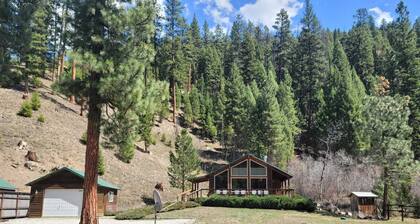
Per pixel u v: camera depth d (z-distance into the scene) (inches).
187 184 1704.0
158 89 681.0
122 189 1585.9
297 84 3075.8
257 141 2245.3
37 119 1756.9
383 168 1291.8
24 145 1510.8
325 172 1775.3
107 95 638.5
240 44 3941.9
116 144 668.7
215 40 4554.6
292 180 1871.3
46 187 1259.8
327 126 2170.3
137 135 674.2
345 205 1558.8
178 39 2942.9
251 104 2527.1
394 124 1256.2
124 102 630.5
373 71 3112.7
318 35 3437.5
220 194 1541.6
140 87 639.8
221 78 3383.4
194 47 3693.4
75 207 1252.5
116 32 665.6
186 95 3004.4
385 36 3900.1
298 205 1332.4
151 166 1975.9
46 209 1244.5
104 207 1285.7
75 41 667.4
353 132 1969.7
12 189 1150.3
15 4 1193.4
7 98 1854.1
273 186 1672.0
